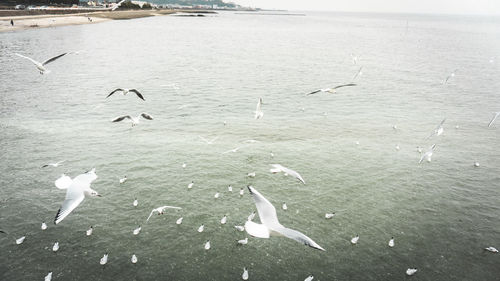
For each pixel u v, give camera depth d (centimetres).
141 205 2806
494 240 2525
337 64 9481
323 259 2302
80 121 4600
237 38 15988
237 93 6269
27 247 2314
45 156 3556
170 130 4431
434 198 3036
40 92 5809
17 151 3638
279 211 2786
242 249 2366
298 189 3116
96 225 2552
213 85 6775
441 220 2738
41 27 15638
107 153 3688
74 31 15075
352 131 4594
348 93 6481
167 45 12544
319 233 2548
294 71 8381
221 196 2977
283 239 2466
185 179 3222
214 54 10819
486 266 2278
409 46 14100
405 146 4150
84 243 2373
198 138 4203
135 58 9506
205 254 2316
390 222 2695
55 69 7638
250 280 2120
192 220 2645
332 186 3180
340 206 2880
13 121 4472
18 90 5859
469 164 3700
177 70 8081
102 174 3250
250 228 715
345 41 15762
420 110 5581
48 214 2644
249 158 3706
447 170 3550
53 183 3064
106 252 2300
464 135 4550
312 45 13912
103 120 4675
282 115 5178
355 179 3316
